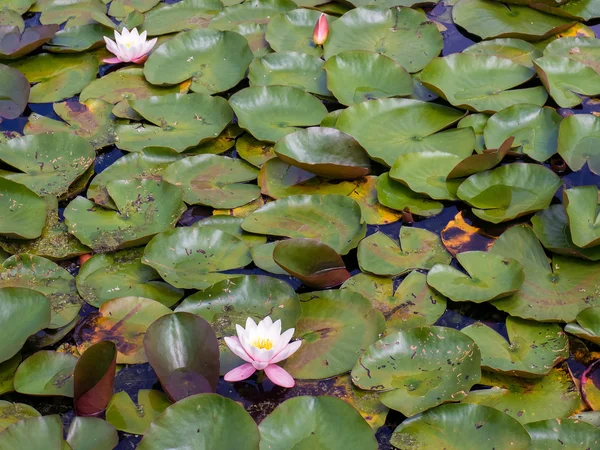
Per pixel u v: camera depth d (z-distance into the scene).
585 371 1.87
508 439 1.64
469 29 3.37
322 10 3.57
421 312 2.06
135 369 1.92
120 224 2.37
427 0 3.49
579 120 2.67
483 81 2.99
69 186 2.57
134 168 2.63
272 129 2.78
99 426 1.71
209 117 2.86
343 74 3.04
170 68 3.18
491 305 2.10
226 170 2.63
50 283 2.18
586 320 1.97
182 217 2.44
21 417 1.76
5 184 2.44
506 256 2.23
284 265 2.04
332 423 1.68
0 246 2.32
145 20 3.58
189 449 1.58
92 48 3.36
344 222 2.34
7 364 1.92
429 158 2.59
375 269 2.19
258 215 2.37
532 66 3.09
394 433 1.69
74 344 1.98
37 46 3.27
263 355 1.76
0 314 1.98
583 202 2.30
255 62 3.11
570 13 3.37
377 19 3.38
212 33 3.28
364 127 2.77
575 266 2.18
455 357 1.85
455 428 1.69
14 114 2.97
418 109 2.84
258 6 3.60
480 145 2.70
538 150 2.63
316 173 2.54
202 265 2.19
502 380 1.86
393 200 2.47
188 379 1.78
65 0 3.74
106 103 2.99
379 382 1.82
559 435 1.67
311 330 1.99
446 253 2.27
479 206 2.40
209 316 2.01
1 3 3.69
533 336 1.97
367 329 1.98
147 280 2.19
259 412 1.79
